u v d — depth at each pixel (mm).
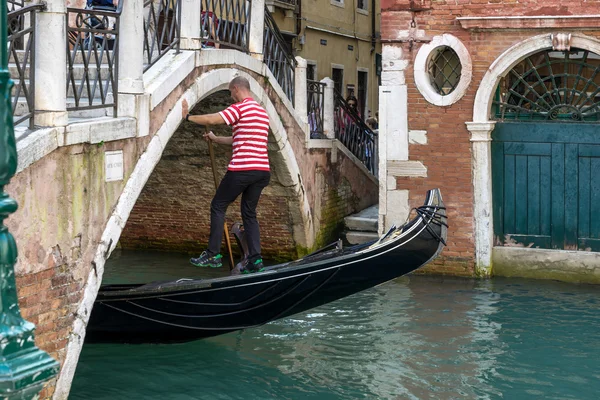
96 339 7723
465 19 9859
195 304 7195
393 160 10523
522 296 9469
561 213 10094
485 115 10055
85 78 5996
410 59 10320
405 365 7355
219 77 8383
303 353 7691
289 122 10531
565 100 9984
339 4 18797
